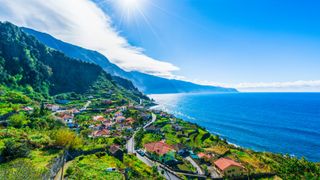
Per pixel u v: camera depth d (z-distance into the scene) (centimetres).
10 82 18650
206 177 6688
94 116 16088
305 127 18575
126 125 14000
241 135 16062
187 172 6962
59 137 5284
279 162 8712
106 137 10656
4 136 5091
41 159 4166
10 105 11425
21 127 7450
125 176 4831
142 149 9294
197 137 12762
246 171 7119
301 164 8162
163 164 7525
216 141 12344
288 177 7081
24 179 2984
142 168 6425
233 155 9206
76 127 12450
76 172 4344
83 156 5534
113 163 5369
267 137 15400
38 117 9994
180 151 9125
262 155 9781
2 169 3191
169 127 14800
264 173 7162
